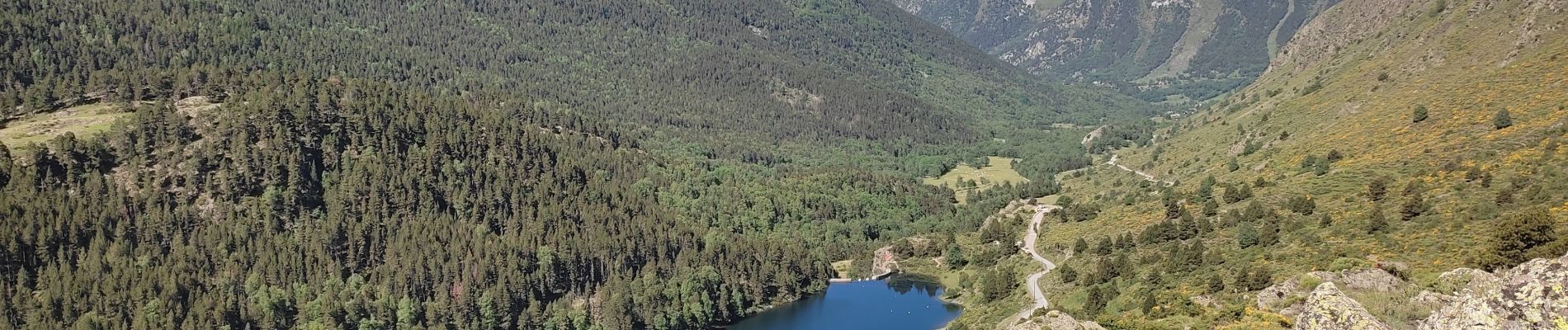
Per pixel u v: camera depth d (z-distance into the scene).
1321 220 181.38
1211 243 192.38
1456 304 77.44
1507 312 70.50
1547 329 67.56
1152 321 125.06
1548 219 122.31
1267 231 181.38
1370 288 124.19
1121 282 185.00
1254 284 147.50
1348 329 81.19
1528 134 192.00
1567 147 174.50
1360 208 184.25
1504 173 174.62
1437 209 167.25
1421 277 128.75
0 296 199.75
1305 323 85.44
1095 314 155.50
